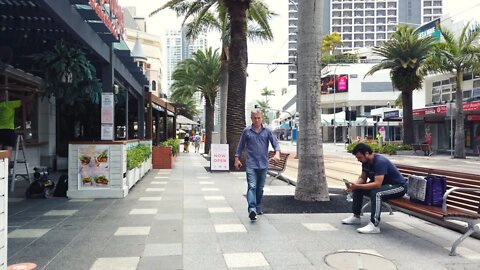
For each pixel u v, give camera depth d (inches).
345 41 4633.4
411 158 1115.9
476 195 226.1
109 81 409.4
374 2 4618.6
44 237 239.0
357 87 2933.1
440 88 1513.3
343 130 3014.3
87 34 324.2
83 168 377.7
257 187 296.7
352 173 706.8
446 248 220.7
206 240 233.8
